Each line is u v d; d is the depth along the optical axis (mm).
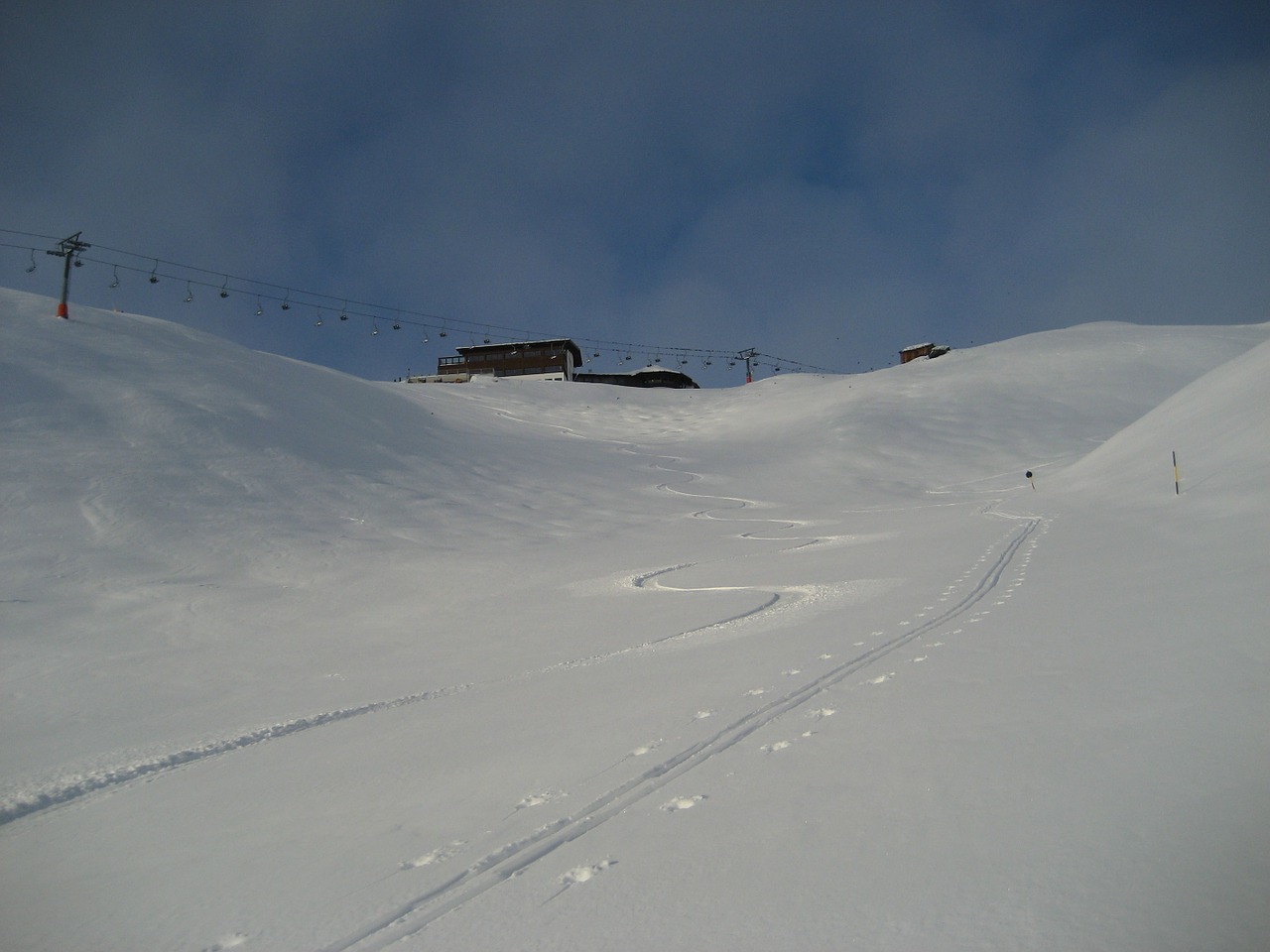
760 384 86812
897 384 70875
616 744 6535
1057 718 5492
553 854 4566
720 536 30062
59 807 7355
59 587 20344
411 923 3971
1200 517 14398
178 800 7102
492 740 7504
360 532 28750
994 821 4117
